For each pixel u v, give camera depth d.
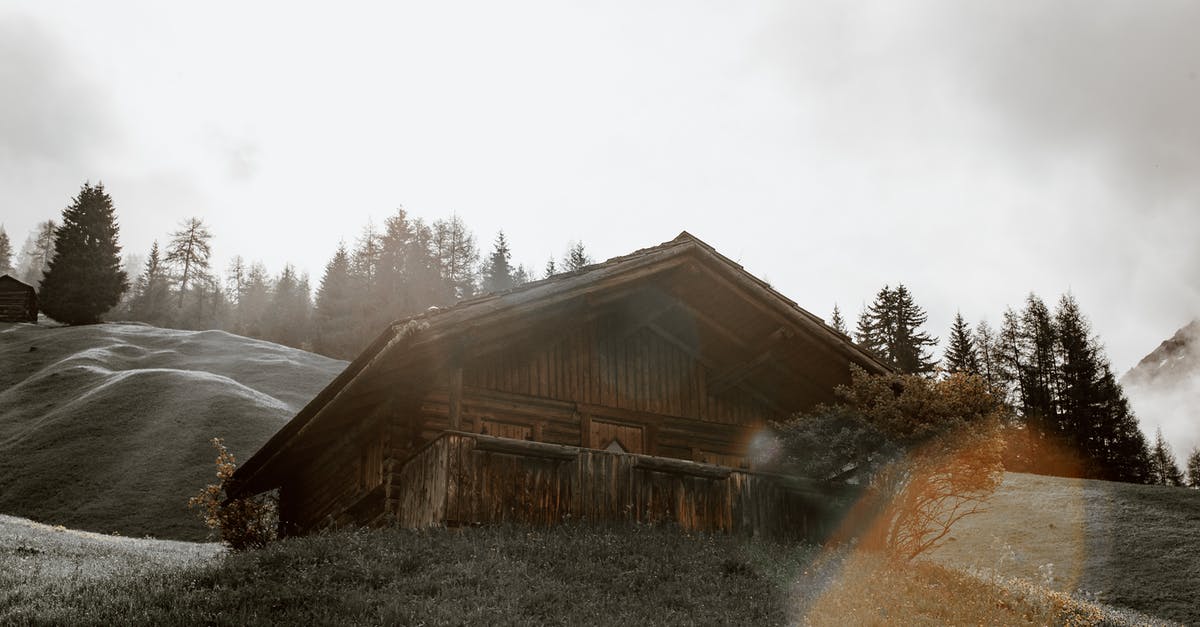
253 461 21.64
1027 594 15.22
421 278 120.12
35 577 14.64
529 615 10.34
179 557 22.38
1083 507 34.09
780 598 12.00
